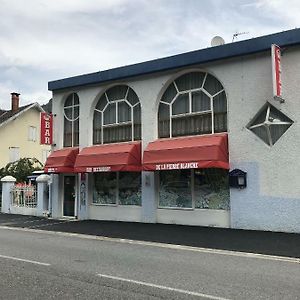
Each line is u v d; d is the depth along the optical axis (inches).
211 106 639.8
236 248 446.6
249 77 595.5
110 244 489.7
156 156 645.9
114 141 753.6
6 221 759.1
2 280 293.0
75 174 806.5
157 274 315.6
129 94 740.0
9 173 1167.0
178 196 668.7
